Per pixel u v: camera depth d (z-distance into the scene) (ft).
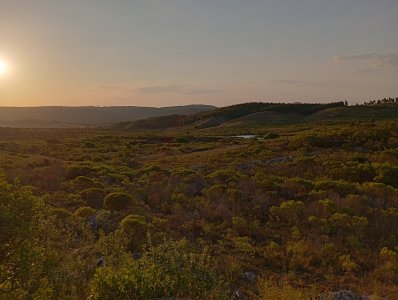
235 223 51.93
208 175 91.66
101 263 33.17
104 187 78.79
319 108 643.86
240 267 38.75
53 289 21.98
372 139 129.39
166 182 85.87
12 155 148.15
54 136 349.61
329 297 30.71
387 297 31.22
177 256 27.78
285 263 40.37
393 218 55.06
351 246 45.27
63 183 81.00
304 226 52.85
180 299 22.38
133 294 22.95
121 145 213.46
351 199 64.34
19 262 19.11
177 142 229.25
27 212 19.92
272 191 71.82
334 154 114.01
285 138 164.45
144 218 51.08
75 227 47.21
